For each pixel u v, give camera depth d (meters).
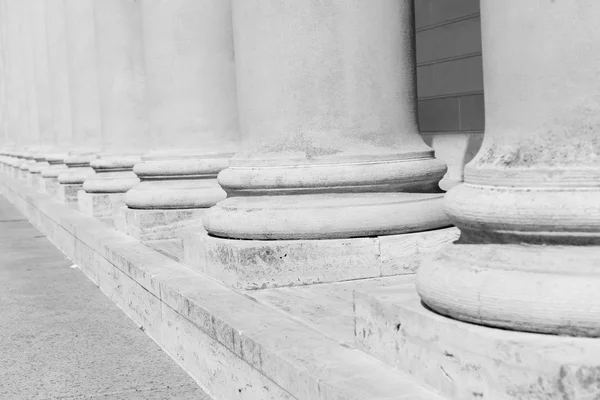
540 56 9.09
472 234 9.84
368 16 16.20
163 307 17.08
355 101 16.22
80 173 40.25
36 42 55.72
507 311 8.73
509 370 8.38
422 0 25.91
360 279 16.06
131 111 32.38
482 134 23.70
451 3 24.53
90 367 16.27
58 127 48.62
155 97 24.94
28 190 52.91
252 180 16.55
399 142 16.48
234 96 24.50
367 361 10.64
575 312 8.39
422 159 16.62
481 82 23.50
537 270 8.83
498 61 9.61
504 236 9.36
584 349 8.13
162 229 24.28
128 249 22.41
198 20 24.20
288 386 10.77
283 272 15.91
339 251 15.95
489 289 8.91
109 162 32.28
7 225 45.75
